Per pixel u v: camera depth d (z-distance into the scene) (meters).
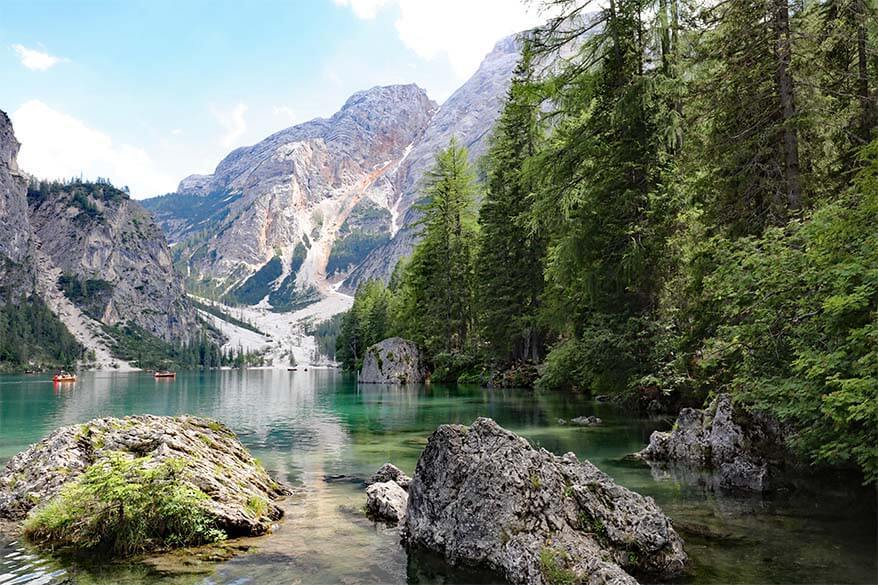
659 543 6.06
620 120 18.27
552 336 38.56
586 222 19.72
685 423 11.96
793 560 6.02
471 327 48.97
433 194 49.28
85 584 5.73
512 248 37.97
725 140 14.62
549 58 19.27
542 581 5.54
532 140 36.59
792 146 13.09
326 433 17.66
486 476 6.83
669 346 16.89
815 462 8.30
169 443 9.38
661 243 17.67
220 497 7.95
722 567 5.88
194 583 5.74
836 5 13.23
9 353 141.88
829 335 8.08
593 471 7.61
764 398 9.53
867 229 7.41
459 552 6.47
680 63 17.86
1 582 5.81
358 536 7.38
